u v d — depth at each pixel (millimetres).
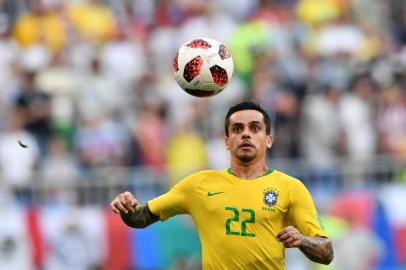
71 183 52750
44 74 59750
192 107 57844
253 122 29375
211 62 30719
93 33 64812
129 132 56594
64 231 51375
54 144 56344
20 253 51000
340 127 57188
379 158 54719
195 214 29516
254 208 28953
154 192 53844
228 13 67625
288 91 59438
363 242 52688
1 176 54062
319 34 65375
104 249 51344
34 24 63938
